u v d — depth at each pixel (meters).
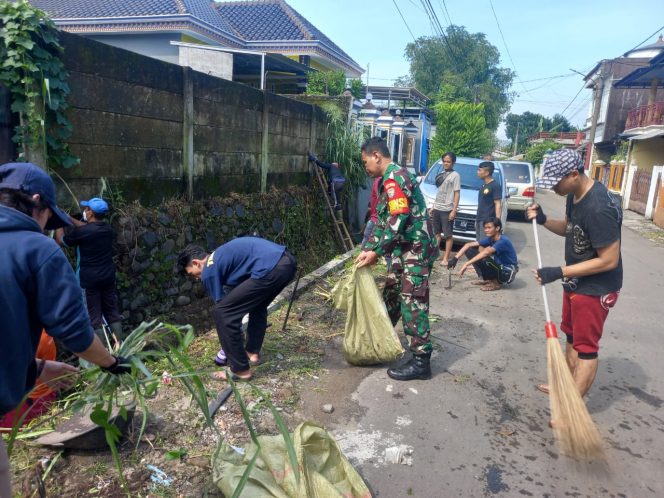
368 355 4.24
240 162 7.49
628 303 6.84
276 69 15.34
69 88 4.43
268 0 21.22
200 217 6.46
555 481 2.98
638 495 2.89
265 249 3.76
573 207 3.50
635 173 20.28
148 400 3.49
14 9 3.86
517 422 3.61
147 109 5.47
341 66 21.39
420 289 4.04
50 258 1.80
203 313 6.30
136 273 5.36
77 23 16.09
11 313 1.72
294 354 4.50
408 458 3.11
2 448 1.86
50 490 2.62
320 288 6.55
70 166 4.51
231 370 3.90
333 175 10.05
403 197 3.89
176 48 16.03
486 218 7.87
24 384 1.87
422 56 48.12
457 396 3.94
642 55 30.34
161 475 2.79
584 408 3.20
